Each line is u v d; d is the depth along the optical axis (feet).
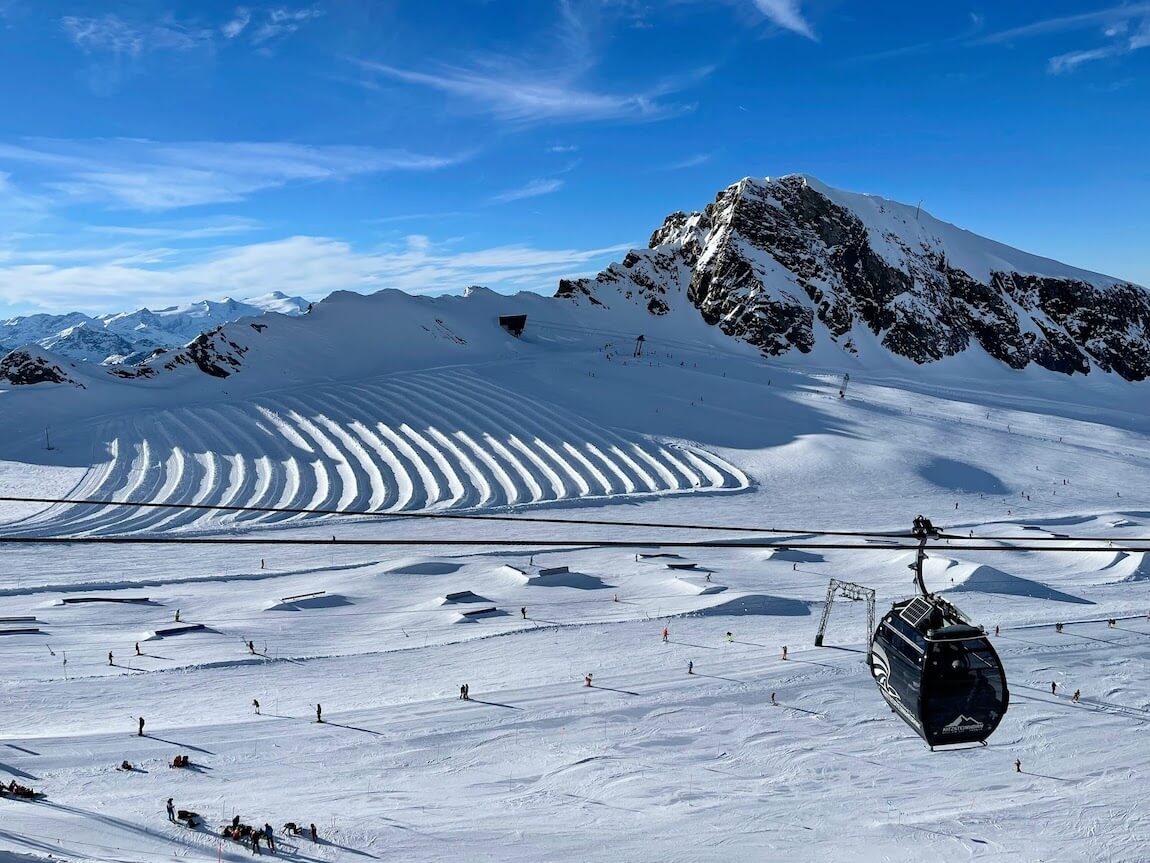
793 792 149.59
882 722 181.47
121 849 107.65
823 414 641.40
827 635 242.17
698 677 207.21
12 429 537.24
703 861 123.13
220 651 224.94
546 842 127.13
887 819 139.64
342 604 276.00
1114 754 167.43
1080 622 255.50
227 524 396.37
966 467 526.57
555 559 338.54
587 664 217.77
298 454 513.04
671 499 456.04
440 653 226.17
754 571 319.06
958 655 57.62
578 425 583.58
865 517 427.33
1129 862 126.41
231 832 121.90
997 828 136.87
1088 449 592.60
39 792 136.36
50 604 269.64
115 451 501.97
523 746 167.53
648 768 158.40
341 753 162.50
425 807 139.64
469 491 462.19
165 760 156.15
